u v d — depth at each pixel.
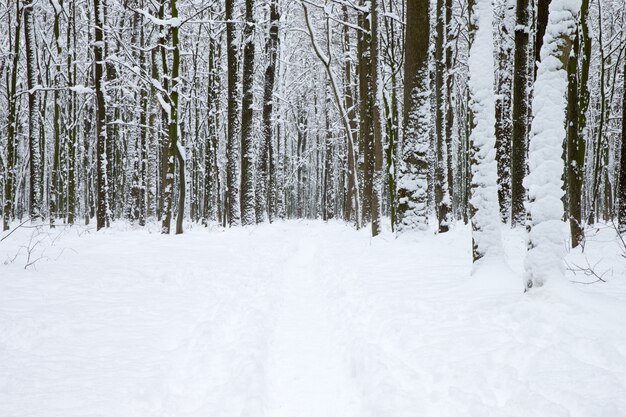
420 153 11.29
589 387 3.18
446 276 7.66
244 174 19.23
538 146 5.56
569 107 10.10
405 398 3.38
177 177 34.25
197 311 6.20
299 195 47.00
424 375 3.82
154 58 20.95
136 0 21.88
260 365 4.27
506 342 4.23
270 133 23.28
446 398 3.36
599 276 7.11
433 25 21.11
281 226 21.42
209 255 11.39
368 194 18.59
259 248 13.09
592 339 3.95
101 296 6.70
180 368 4.21
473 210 7.10
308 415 3.60
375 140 14.59
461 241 11.95
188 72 29.48
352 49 26.75
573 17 5.47
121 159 30.39
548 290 5.21
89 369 4.03
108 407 3.31
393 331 4.94
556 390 3.18
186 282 8.17
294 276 9.85
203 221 25.97
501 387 3.41
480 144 7.09
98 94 19.25
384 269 8.74
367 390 3.75
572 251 9.62
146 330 5.24
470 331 4.64
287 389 4.09
